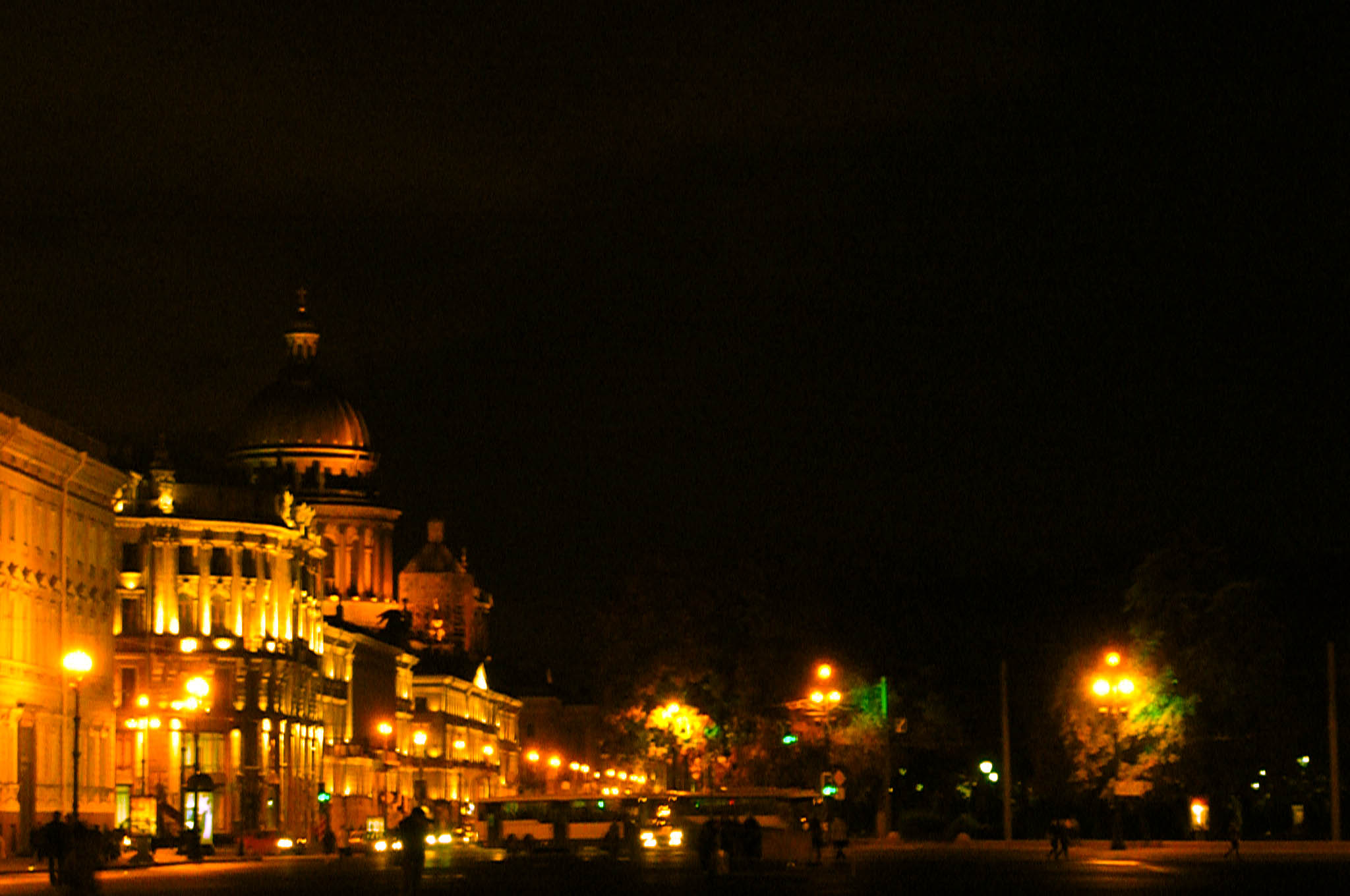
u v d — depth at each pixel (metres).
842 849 85.31
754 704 128.50
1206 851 97.81
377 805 184.38
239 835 132.00
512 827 121.12
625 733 132.25
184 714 140.75
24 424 99.75
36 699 102.81
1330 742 108.12
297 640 158.38
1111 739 111.12
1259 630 111.94
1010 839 113.88
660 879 72.62
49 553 106.00
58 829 70.81
